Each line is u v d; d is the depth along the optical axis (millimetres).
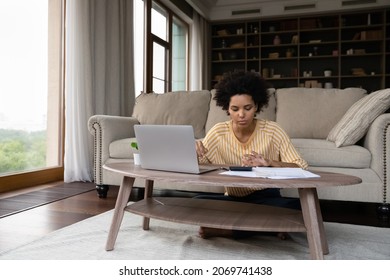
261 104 1418
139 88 4496
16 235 1561
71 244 1409
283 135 1423
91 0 3309
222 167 1341
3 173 2709
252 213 1261
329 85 5867
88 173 3162
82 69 3180
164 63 5230
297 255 1321
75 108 3094
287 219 1179
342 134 2000
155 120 2785
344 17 5996
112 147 2398
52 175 3098
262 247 1409
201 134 2688
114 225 1341
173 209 1317
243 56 6551
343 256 1321
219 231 1475
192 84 5867
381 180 1902
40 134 3143
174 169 1214
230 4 6250
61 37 3238
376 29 5840
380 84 5852
